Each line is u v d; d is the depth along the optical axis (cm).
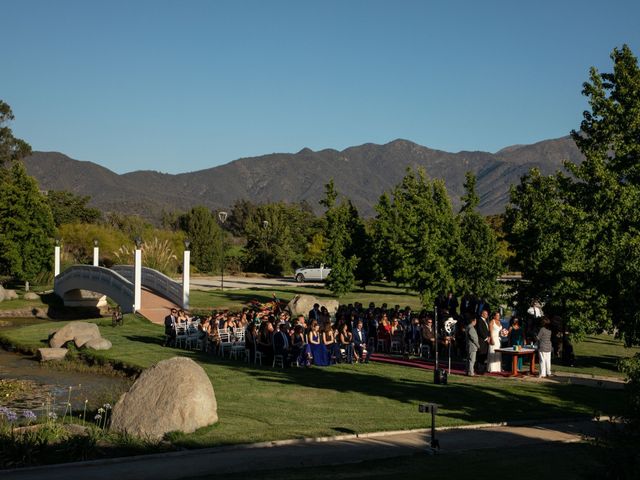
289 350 2377
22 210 6181
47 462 1206
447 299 3011
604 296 2183
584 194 2456
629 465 939
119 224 8912
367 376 2164
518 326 2330
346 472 1114
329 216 5053
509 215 2877
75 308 5556
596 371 2339
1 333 3609
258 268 8275
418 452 1292
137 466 1177
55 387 2309
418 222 3862
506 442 1392
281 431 1438
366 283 5653
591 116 2520
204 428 1431
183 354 2756
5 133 10156
